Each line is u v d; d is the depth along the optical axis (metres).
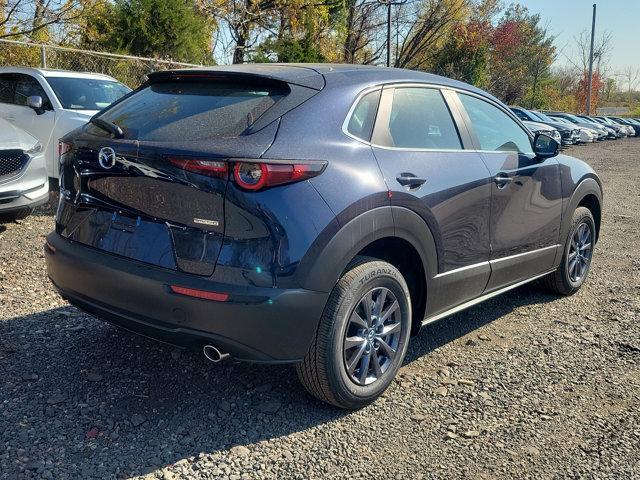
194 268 2.85
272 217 2.79
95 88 9.07
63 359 3.69
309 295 2.88
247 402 3.35
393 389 3.59
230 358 2.98
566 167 5.05
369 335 3.28
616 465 2.92
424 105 3.82
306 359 3.08
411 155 3.51
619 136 39.94
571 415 3.37
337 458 2.89
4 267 5.29
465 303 4.09
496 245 4.17
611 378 3.83
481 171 3.96
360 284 3.12
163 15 19.09
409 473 2.81
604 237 8.09
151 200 2.97
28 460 2.73
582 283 5.54
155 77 3.59
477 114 4.26
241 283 2.79
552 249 4.92
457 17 39.53
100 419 3.09
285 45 27.95
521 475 2.83
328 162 3.02
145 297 2.93
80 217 3.29
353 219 3.02
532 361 4.04
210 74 3.35
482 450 3.01
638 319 4.88
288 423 3.17
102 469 2.71
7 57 17.31
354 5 35.41
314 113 3.13
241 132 2.93
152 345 3.94
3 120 6.63
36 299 4.62
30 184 6.26
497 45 49.38
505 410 3.40
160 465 2.76
